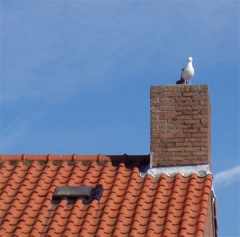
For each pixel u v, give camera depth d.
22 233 17.45
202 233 17.06
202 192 18.39
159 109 19.94
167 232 17.06
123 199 18.27
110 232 17.30
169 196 18.31
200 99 19.91
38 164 20.02
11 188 19.03
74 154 20.14
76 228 17.53
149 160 19.67
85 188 18.62
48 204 18.27
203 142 19.58
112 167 19.67
